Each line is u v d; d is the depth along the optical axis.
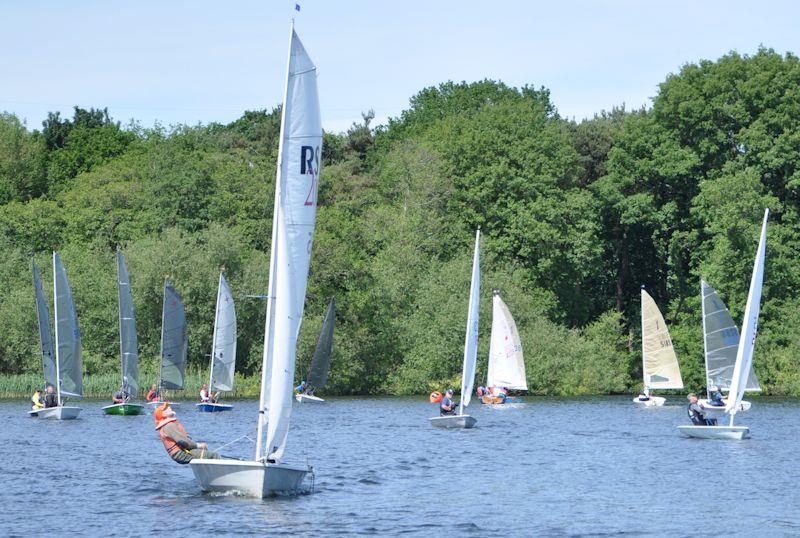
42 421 89.62
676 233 144.50
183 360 111.81
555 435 81.12
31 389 126.06
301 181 44.94
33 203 156.38
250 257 144.25
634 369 150.38
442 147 159.38
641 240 160.88
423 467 60.69
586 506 47.28
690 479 56.03
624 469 60.25
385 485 53.12
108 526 41.56
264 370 46.16
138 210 156.75
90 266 139.12
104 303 135.38
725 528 42.41
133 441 73.06
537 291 149.88
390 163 169.12
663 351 119.62
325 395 140.62
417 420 96.06
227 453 65.81
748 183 132.12
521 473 58.31
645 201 145.38
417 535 40.56
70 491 49.88
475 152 155.00
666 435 81.00
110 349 135.25
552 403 123.50
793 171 137.62
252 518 43.00
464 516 44.47
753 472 58.66
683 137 146.75
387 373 144.12
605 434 82.12
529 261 151.50
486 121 159.62
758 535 41.06
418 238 149.12
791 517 44.75
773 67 139.12
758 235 131.00
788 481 55.12
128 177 167.38
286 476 48.41
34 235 151.88
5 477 54.50
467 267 141.75
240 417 95.50
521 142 154.12
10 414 97.25
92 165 187.38
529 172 151.50
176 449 49.16
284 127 44.69
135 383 103.56
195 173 155.88
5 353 131.12
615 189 149.00
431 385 140.38
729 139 143.25
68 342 94.00
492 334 121.56
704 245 142.38
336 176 168.12
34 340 130.75
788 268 133.25
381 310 145.38
